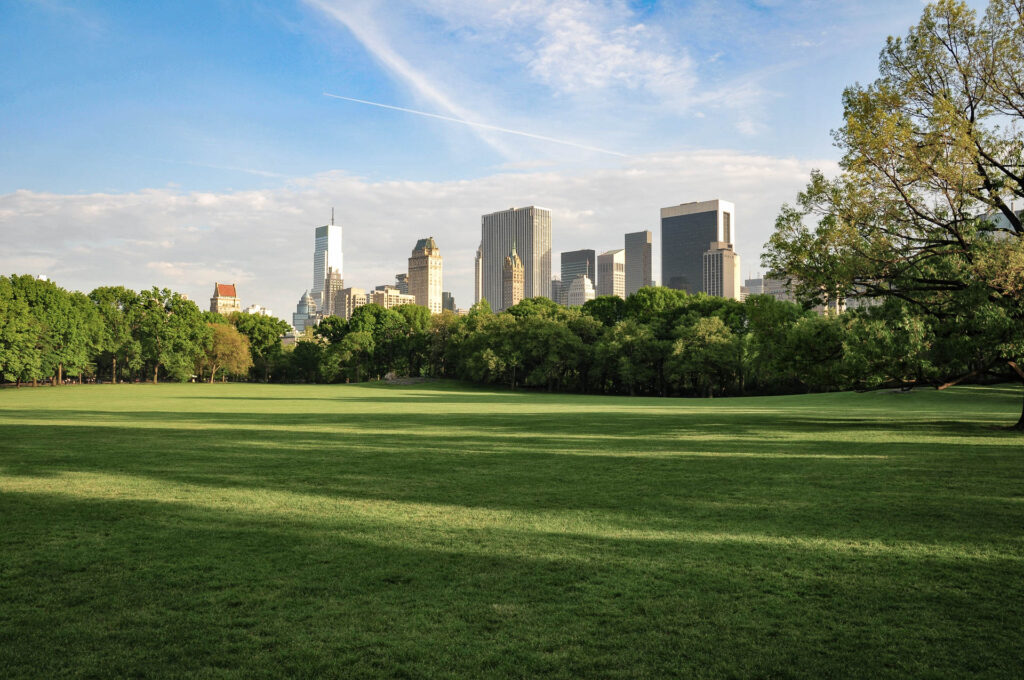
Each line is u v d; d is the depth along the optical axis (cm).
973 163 2575
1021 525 1144
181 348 13100
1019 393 6247
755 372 8681
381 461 1989
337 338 15512
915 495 1419
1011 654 639
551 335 10706
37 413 4309
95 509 1285
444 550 990
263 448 2334
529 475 1711
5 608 757
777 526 1141
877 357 2888
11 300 9744
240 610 751
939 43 2828
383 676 594
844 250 2789
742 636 680
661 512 1255
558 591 810
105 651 646
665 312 10731
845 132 2888
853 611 747
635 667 611
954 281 2759
